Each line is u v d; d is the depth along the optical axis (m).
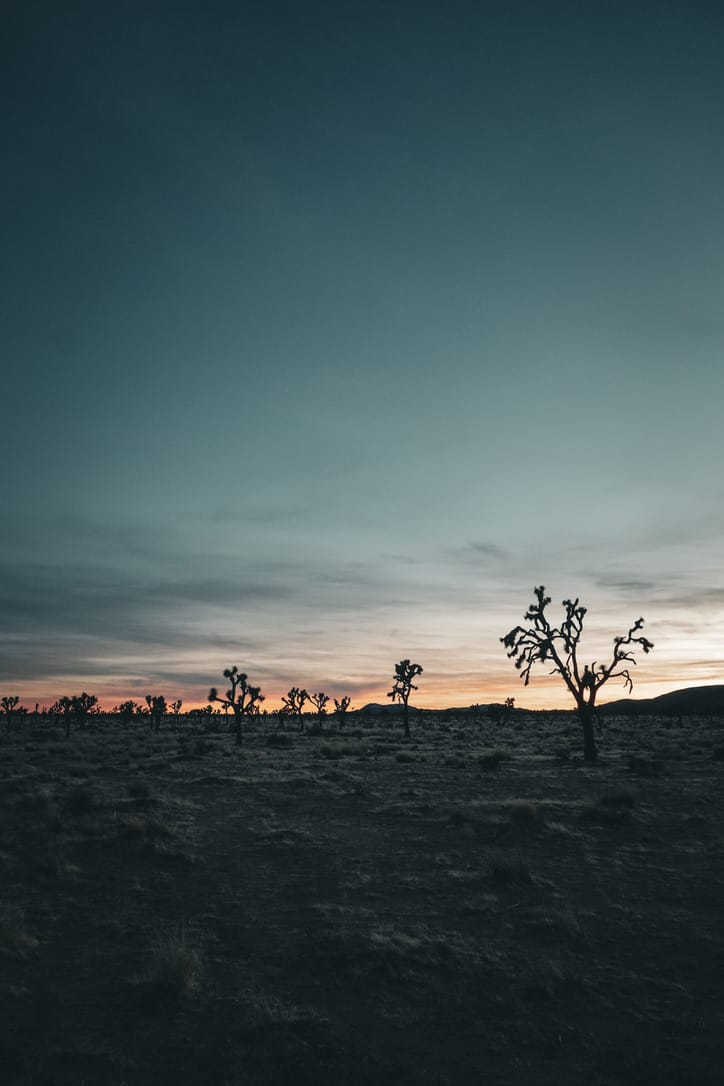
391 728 93.88
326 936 10.55
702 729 86.38
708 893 12.98
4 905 11.80
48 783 28.08
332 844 17.38
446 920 11.52
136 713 119.12
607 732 79.56
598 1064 6.92
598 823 19.59
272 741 59.84
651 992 8.69
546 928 10.97
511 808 21.27
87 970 9.30
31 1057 6.89
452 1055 7.08
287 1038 7.36
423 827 19.52
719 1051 7.18
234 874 14.55
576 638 40.41
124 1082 6.44
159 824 18.58
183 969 8.74
